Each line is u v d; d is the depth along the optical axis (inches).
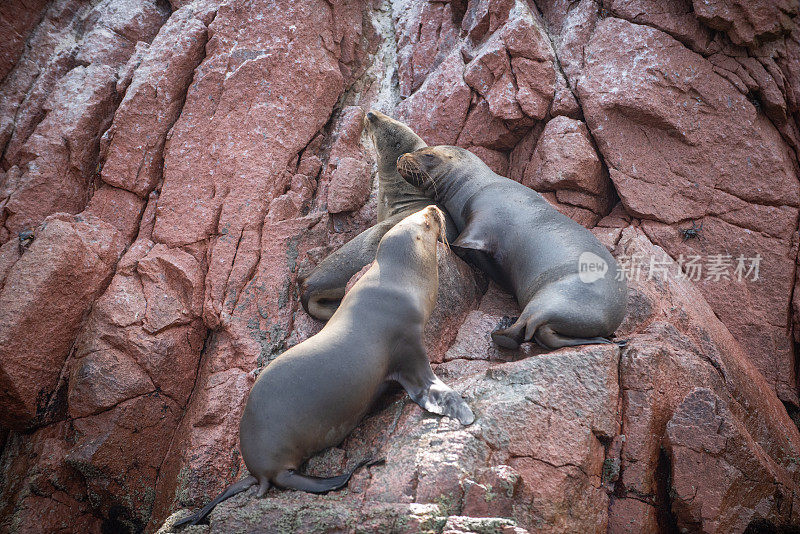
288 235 655.8
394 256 471.5
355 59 824.3
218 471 525.0
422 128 742.5
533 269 520.7
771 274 641.0
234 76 713.6
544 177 672.4
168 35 749.9
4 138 711.7
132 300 607.8
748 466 444.1
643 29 697.0
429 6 820.0
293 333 603.5
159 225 657.0
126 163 681.6
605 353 461.1
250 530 374.3
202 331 623.8
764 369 625.3
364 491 393.4
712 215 661.3
